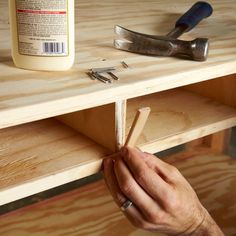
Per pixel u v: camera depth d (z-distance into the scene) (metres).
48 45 0.58
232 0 1.28
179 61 0.68
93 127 0.66
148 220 0.62
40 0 0.56
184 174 1.14
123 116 0.60
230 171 1.17
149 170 0.59
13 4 0.57
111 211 1.01
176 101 0.86
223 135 1.27
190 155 1.24
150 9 1.07
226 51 0.74
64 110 0.52
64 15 0.57
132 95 0.58
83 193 1.07
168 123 0.76
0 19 0.90
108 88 0.55
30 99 0.51
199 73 0.65
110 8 1.07
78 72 0.61
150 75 0.61
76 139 0.68
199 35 0.84
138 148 0.65
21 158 0.62
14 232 0.93
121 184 0.59
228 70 0.69
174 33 0.81
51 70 0.60
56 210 1.00
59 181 0.59
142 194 0.59
